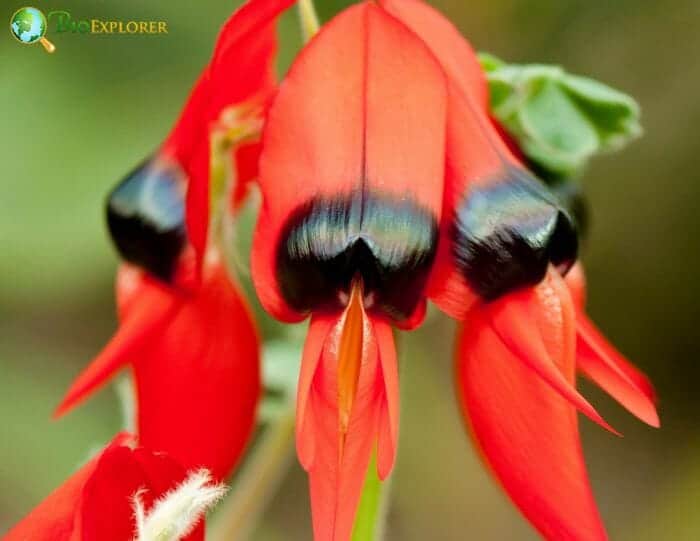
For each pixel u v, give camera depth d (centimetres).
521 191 37
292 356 47
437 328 69
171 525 34
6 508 63
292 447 49
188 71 60
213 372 40
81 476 36
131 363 40
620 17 70
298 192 36
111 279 62
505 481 38
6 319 74
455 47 38
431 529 69
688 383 79
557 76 42
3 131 59
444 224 37
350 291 36
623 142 44
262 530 73
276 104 36
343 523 35
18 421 66
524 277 37
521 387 37
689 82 74
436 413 69
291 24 60
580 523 36
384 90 36
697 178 76
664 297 78
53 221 59
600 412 78
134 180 40
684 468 75
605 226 78
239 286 41
